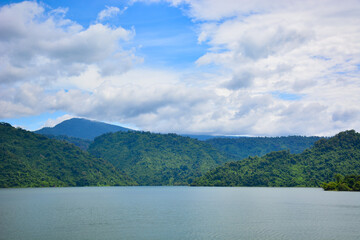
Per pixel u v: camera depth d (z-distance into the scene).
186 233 85.44
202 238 79.56
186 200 198.50
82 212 129.25
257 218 113.38
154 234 84.12
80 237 79.94
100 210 137.88
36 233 84.19
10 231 86.56
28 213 124.12
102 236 81.38
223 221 106.38
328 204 165.75
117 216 118.25
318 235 82.94
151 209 144.38
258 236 81.75
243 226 96.19
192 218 113.50
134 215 121.62
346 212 131.00
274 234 84.31
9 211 130.25
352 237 80.62
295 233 85.50
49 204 161.38
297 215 121.50
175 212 131.88
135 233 85.25
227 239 78.50
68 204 162.88
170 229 91.06
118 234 83.75
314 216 118.25
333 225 98.06
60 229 90.06
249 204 168.38
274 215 121.88
